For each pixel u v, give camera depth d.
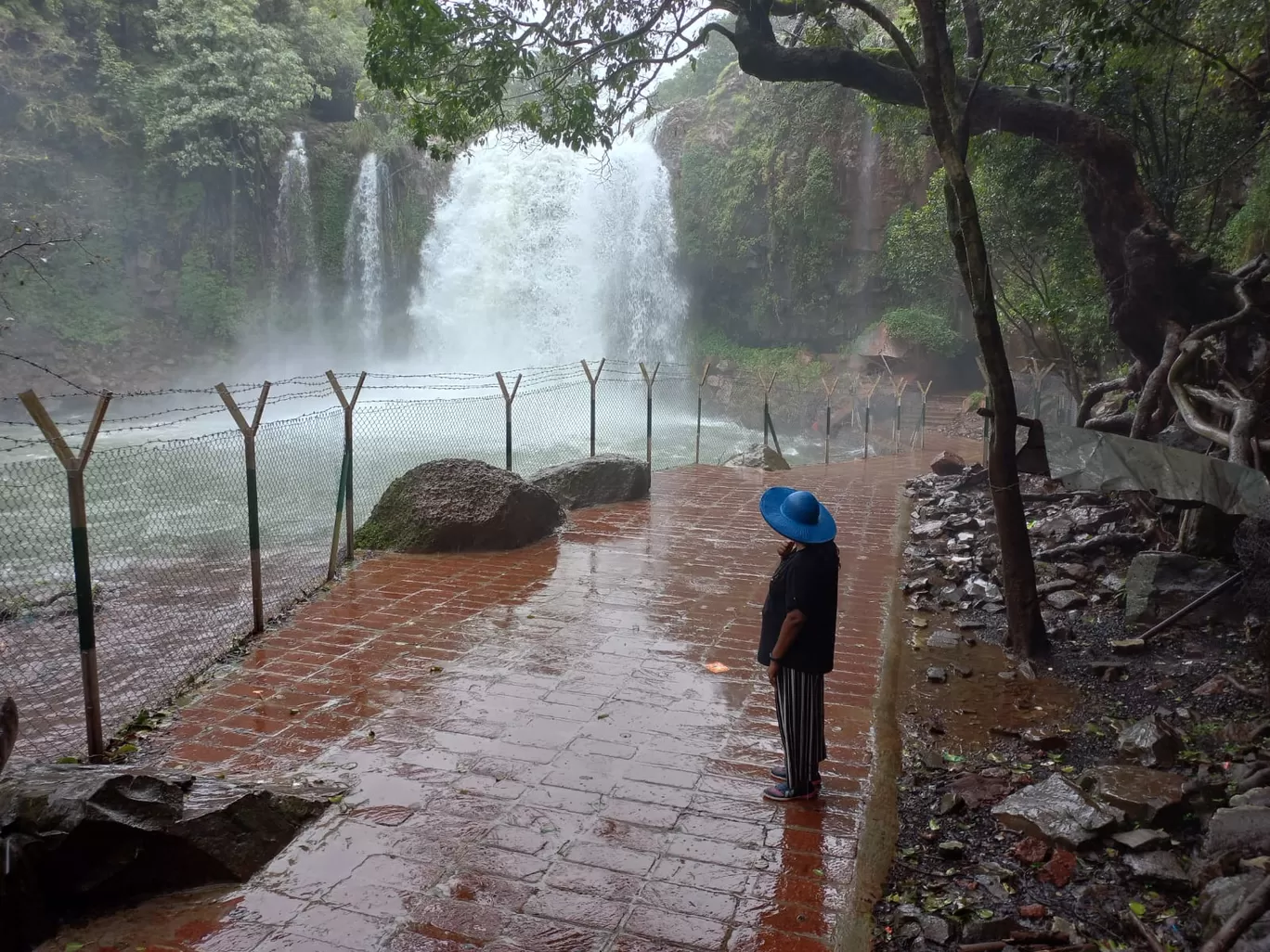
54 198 26.64
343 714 5.38
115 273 28.11
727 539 10.24
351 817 4.18
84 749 4.88
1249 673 5.52
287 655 6.41
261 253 31.27
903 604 7.95
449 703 5.55
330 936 3.34
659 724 5.29
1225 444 6.55
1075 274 14.02
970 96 6.49
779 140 30.16
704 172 32.69
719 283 34.06
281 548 9.80
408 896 3.59
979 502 11.64
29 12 26.22
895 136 14.05
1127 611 6.78
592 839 4.03
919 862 3.94
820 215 29.23
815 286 30.47
